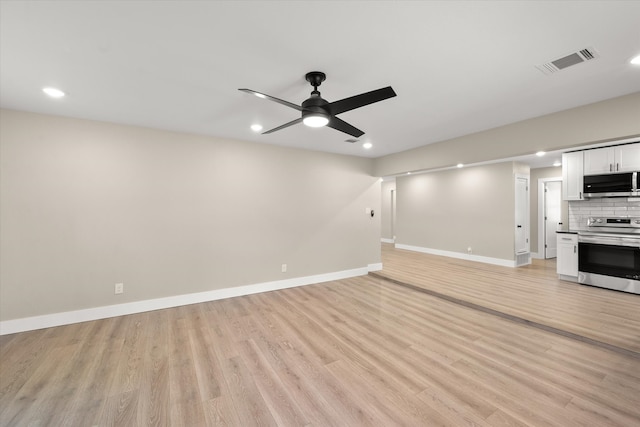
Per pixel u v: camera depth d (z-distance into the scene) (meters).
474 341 2.80
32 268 3.07
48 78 2.29
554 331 2.97
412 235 8.17
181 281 3.88
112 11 1.52
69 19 1.58
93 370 2.32
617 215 4.60
